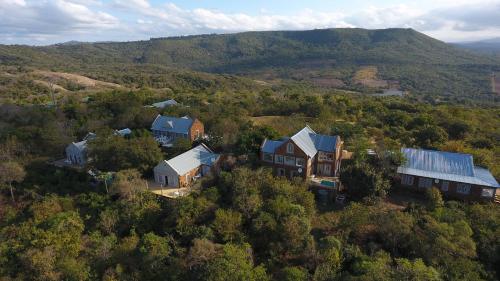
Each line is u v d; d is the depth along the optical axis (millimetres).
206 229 41344
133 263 38875
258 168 54625
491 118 95625
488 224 40781
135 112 84438
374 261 34312
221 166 58906
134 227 45688
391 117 91062
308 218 43375
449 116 89125
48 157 69438
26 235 43156
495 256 36281
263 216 42250
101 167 58250
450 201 46719
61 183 59125
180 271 35844
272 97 124125
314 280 32906
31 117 86062
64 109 93375
